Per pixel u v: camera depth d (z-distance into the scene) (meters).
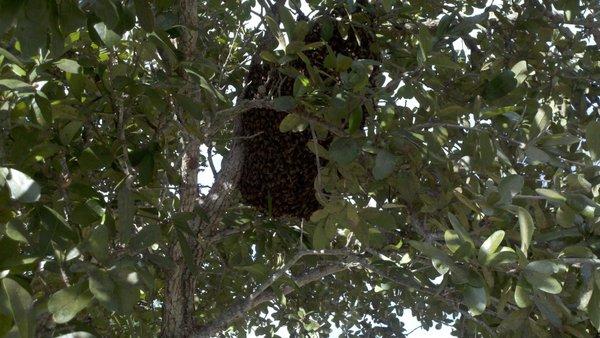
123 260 1.78
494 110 2.45
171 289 3.48
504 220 2.38
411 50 3.47
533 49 3.65
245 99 3.13
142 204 3.26
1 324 1.59
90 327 2.52
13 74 2.29
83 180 2.81
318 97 2.51
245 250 3.89
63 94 2.62
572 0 3.30
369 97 2.45
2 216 2.01
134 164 2.62
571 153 2.97
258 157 2.99
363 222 2.63
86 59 2.50
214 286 4.50
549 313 2.27
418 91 2.68
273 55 2.49
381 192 3.11
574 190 2.46
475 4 4.02
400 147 2.53
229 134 4.29
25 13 1.78
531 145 2.46
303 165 2.91
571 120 3.75
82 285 1.74
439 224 2.74
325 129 2.76
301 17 3.12
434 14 4.06
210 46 3.88
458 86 3.34
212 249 4.20
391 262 3.16
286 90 2.86
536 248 2.48
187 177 3.49
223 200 3.49
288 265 3.20
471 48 3.82
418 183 2.83
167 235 2.96
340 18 2.89
